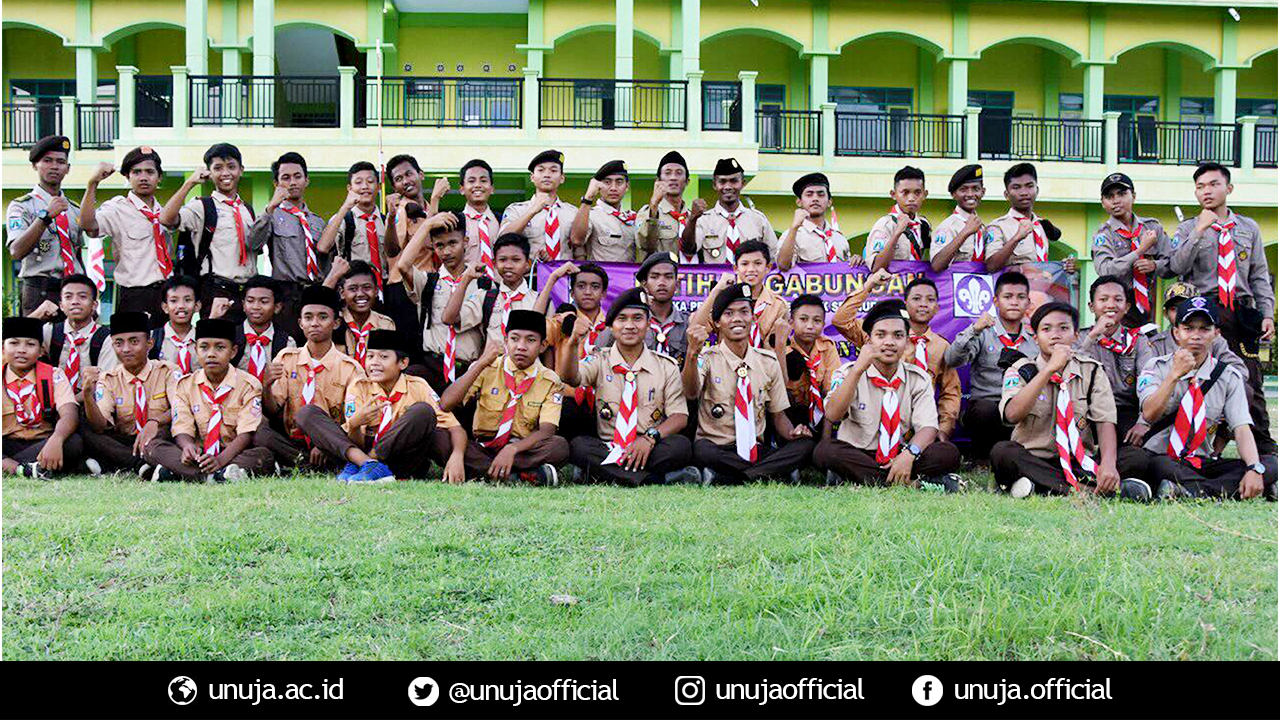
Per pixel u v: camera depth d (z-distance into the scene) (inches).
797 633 135.4
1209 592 150.9
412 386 254.1
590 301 281.3
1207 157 750.5
